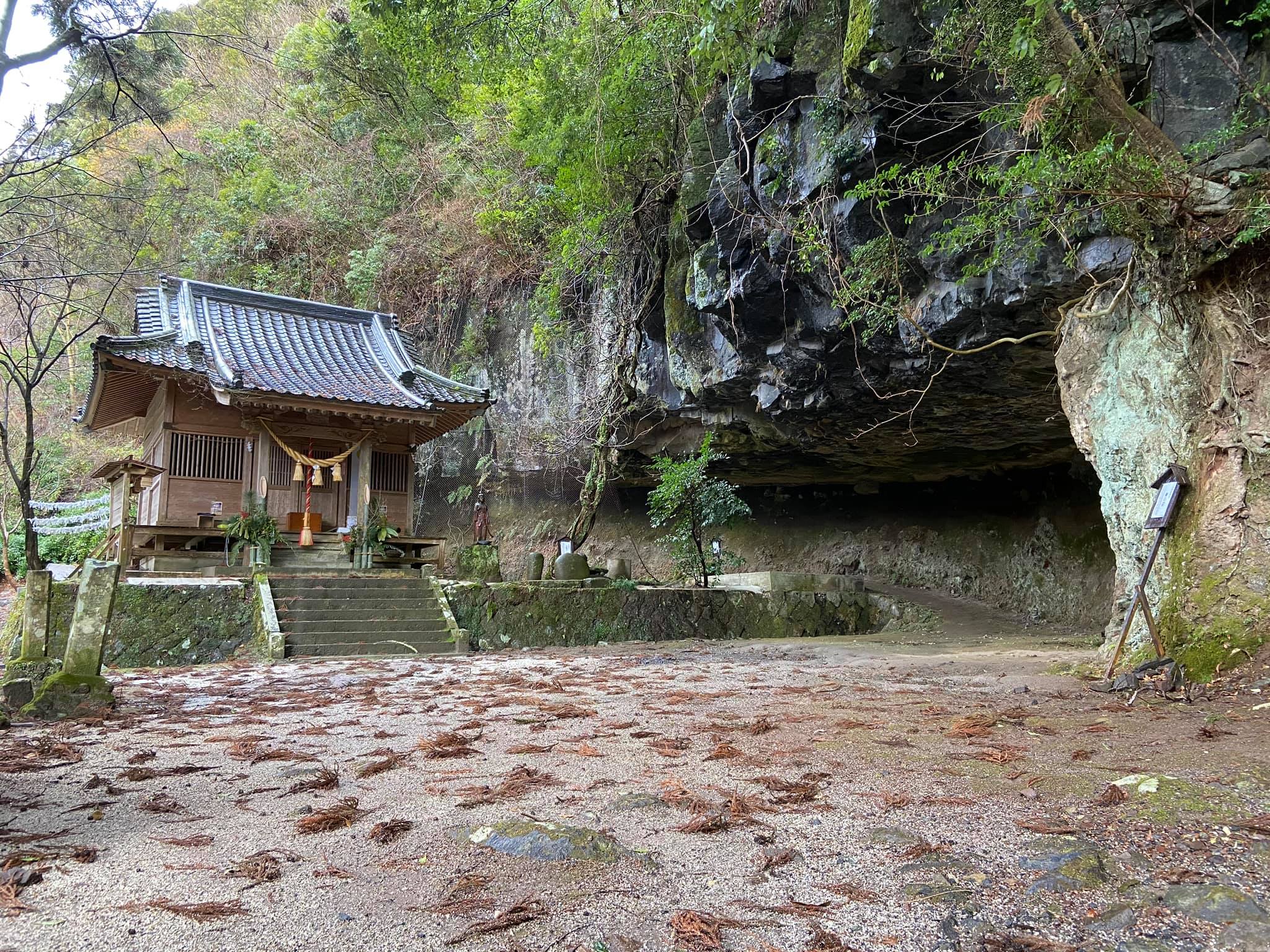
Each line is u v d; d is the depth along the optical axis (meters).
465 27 12.12
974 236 7.05
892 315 9.03
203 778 3.53
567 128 11.92
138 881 2.27
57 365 26.70
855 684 6.63
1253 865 2.18
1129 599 6.59
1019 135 6.42
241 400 13.70
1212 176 5.45
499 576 14.57
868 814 2.80
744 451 15.96
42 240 18.03
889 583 18.05
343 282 24.08
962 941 1.84
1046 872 2.21
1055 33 5.02
